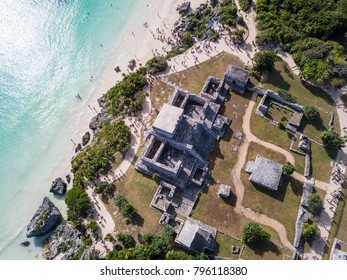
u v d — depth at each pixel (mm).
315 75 86500
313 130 82562
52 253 76812
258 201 74938
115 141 83875
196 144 78875
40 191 86625
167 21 107500
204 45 97188
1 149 94312
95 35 109625
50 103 99875
